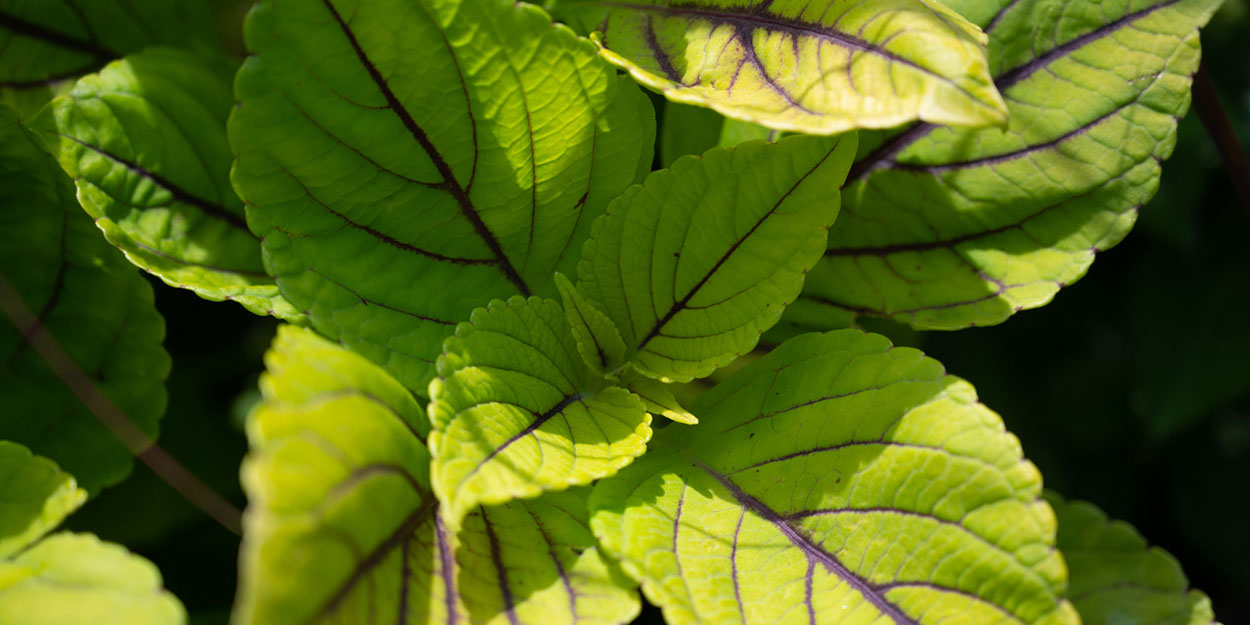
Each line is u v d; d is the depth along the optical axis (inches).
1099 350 20.5
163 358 14.2
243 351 18.5
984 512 12.9
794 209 13.6
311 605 11.6
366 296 13.7
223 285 14.4
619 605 12.9
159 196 14.6
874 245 14.9
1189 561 20.4
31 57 15.2
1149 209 18.4
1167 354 19.2
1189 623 13.8
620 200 13.8
